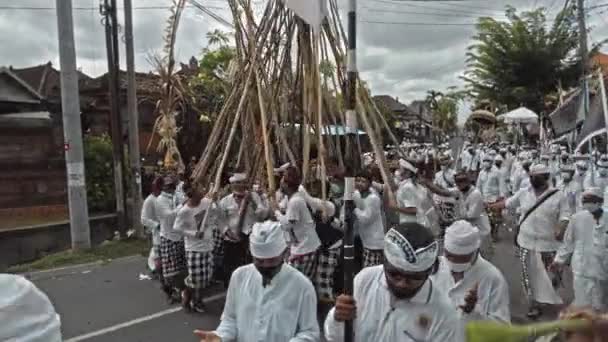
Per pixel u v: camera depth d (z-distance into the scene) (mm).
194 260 7379
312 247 6832
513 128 32250
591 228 6562
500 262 10188
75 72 11336
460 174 7793
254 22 7469
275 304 3475
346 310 2965
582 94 14703
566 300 7863
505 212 12320
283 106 7660
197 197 7352
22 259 12492
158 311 7648
